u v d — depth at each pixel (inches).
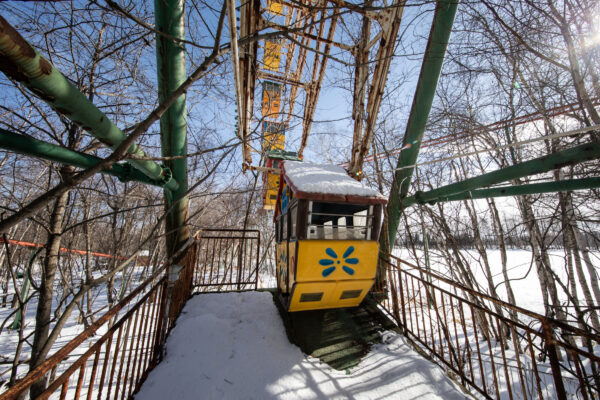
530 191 140.9
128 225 362.6
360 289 158.6
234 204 394.9
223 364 125.2
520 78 212.7
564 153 114.8
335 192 140.9
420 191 203.6
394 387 118.0
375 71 198.5
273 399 109.1
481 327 225.0
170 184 152.6
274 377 120.6
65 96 58.8
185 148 157.2
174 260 168.6
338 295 159.2
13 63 46.1
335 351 141.9
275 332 154.0
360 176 233.5
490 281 256.4
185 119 148.4
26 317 349.1
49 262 135.9
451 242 241.4
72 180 56.2
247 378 118.6
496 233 288.4
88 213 278.7
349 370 130.0
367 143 220.5
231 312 173.9
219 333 147.8
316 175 158.4
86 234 278.7
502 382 173.6
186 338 141.5
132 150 98.0
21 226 467.2
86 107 66.6
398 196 218.8
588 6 139.2
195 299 190.4
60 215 145.0
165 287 139.5
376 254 151.1
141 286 104.6
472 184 158.9
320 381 120.6
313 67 251.8
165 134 147.0
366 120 219.5
